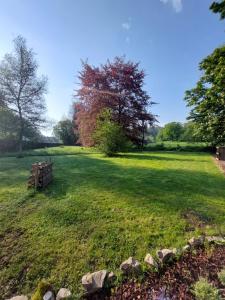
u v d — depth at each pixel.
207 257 2.43
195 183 6.05
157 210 3.97
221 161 11.49
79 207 4.11
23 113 18.25
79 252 2.72
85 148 19.39
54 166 8.98
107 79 17.64
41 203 4.35
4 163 10.31
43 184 5.37
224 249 2.59
